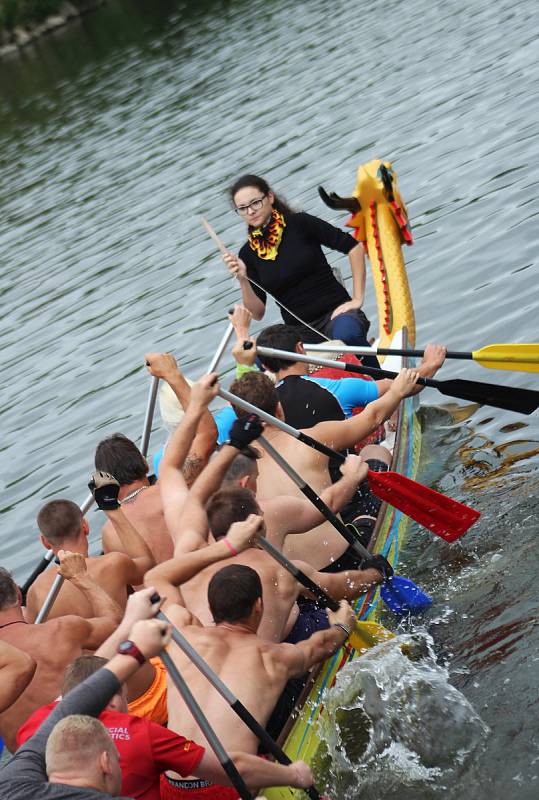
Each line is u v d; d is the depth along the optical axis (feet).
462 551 41.34
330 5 182.29
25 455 69.05
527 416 50.57
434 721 32.12
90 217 116.67
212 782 27.53
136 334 81.92
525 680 32.76
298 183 98.89
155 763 26.25
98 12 290.97
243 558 32.45
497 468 46.62
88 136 156.87
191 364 73.10
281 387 42.16
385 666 34.68
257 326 75.05
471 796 29.43
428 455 50.11
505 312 60.90
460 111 99.86
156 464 45.14
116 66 205.36
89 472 63.36
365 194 63.67
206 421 38.55
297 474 35.14
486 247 70.44
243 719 26.63
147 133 143.84
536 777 29.12
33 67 248.11
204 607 31.86
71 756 21.26
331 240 55.31
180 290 87.15
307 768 28.04
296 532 34.88
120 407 70.85
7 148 172.04
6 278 108.27
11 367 85.35
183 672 28.55
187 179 115.03
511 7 132.16
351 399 45.01
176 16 237.66
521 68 104.47
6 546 58.23
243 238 91.97
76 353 82.94
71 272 102.06
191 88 159.43
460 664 34.63
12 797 21.02
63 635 31.50
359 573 36.99
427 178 87.20
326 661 33.76
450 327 62.08
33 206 131.64
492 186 79.92
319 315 55.98
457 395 42.73
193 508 31.30
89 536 56.65
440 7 148.66
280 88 137.69
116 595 35.04
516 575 38.63
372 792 30.60
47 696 31.09
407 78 118.62
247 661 28.53
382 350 43.96
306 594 35.63
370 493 44.01
